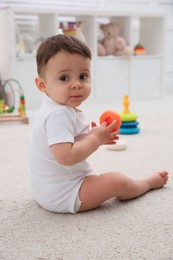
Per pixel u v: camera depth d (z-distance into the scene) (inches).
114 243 28.6
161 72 125.6
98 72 111.9
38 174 34.6
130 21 116.5
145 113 91.4
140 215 33.5
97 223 32.1
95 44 110.9
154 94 125.4
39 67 33.7
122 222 32.1
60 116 32.2
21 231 31.1
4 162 51.0
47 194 34.2
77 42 33.4
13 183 42.7
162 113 91.0
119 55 116.0
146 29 127.6
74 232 30.6
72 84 32.3
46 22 108.2
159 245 28.1
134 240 29.0
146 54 128.3
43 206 35.4
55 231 30.9
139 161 50.8
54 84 32.6
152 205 35.8
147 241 28.8
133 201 36.8
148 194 38.7
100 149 57.4
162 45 124.1
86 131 35.1
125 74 117.6
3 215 34.2
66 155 31.6
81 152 32.2
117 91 117.0
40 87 34.4
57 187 33.8
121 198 36.7
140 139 64.0
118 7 135.9
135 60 119.0
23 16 115.2
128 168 47.8
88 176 35.2
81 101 33.4
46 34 109.1
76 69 32.5
